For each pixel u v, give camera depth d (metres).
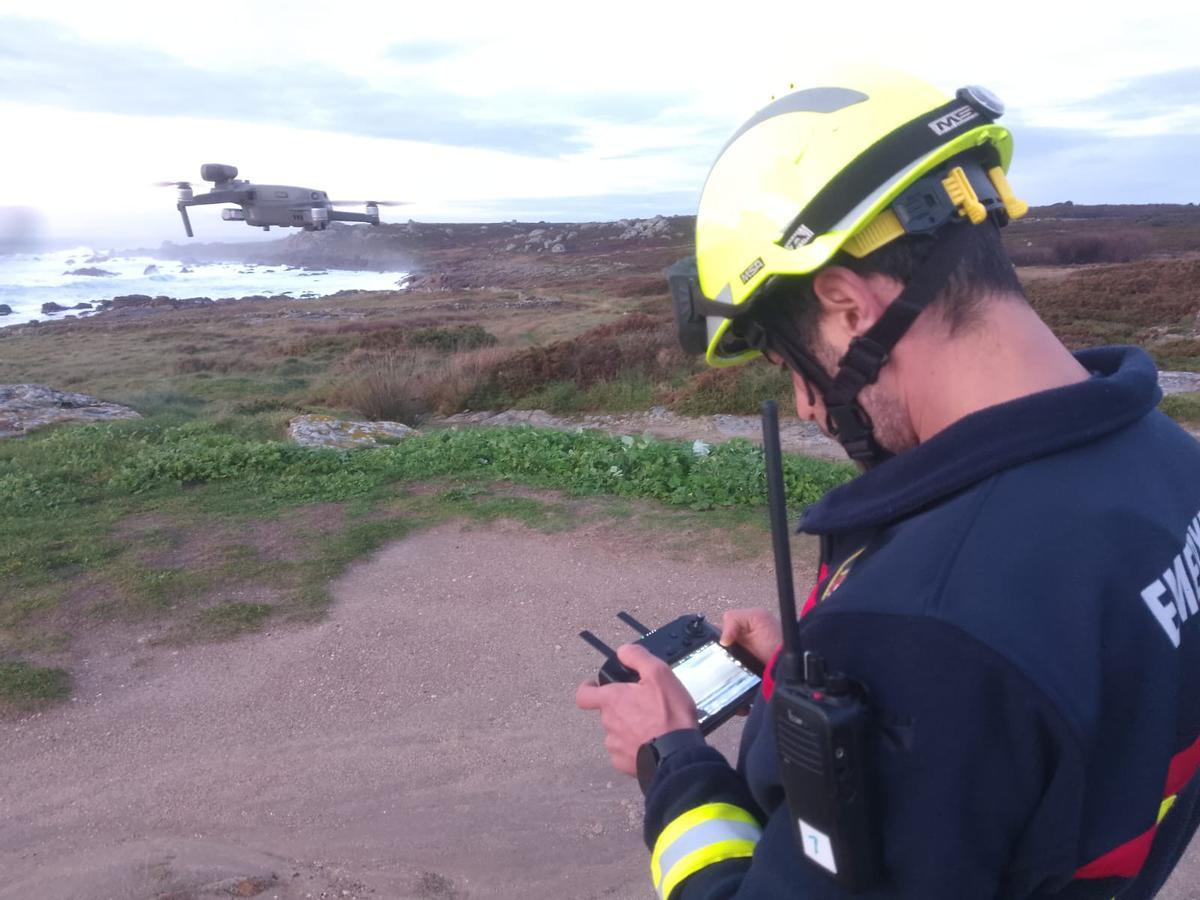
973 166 1.07
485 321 42.34
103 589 5.62
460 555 6.21
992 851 0.87
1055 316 23.25
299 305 64.06
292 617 5.30
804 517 1.12
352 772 3.87
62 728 4.22
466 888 3.19
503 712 4.32
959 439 0.95
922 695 0.86
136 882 3.21
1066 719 0.81
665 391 16.41
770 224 1.09
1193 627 0.97
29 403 13.13
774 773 1.04
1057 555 0.88
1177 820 1.12
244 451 8.50
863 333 1.05
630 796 3.68
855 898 0.91
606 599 5.48
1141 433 1.05
